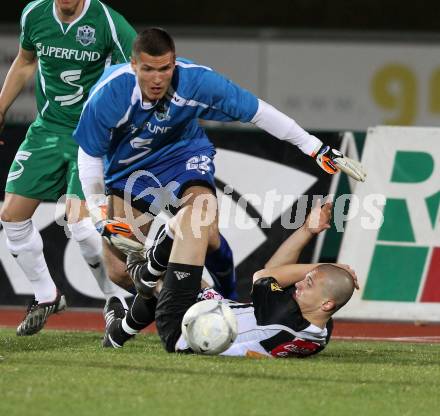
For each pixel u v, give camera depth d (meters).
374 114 45.69
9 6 50.44
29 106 44.12
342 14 51.00
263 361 17.39
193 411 13.29
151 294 18.44
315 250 26.98
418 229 26.81
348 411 13.62
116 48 21.14
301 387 15.11
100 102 17.64
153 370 16.17
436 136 26.73
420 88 45.50
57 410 13.16
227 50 46.16
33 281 21.98
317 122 45.88
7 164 27.59
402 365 17.88
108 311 20.91
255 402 13.94
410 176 26.81
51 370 16.03
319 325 17.89
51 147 21.38
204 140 19.56
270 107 18.23
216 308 17.53
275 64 46.03
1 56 44.81
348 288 17.88
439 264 26.81
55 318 26.59
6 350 18.72
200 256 17.78
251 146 27.17
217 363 16.97
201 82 17.78
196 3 51.19
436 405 14.20
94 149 17.98
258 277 19.34
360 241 26.92
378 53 45.59
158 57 16.75
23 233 21.58
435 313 26.81
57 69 21.11
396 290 26.91
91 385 14.77
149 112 17.91
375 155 26.81
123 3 51.28
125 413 13.11
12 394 14.02
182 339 17.91
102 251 21.69
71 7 20.52
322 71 45.81
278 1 51.16
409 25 50.84
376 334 25.33
